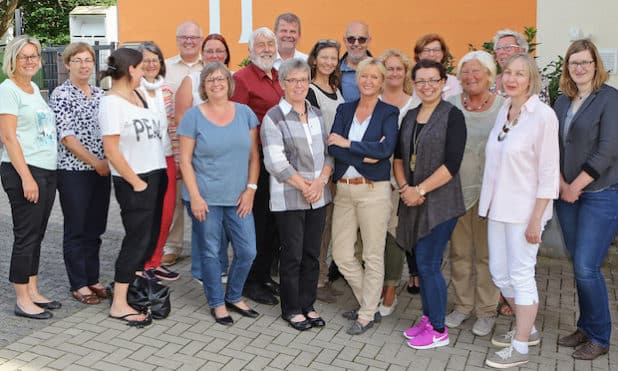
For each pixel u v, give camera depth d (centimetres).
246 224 448
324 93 481
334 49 474
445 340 418
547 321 459
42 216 447
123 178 432
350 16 883
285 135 423
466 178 427
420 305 495
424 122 400
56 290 512
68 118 451
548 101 460
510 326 450
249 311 467
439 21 836
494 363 387
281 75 422
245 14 947
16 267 445
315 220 441
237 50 960
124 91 431
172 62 576
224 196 436
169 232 575
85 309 471
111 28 2239
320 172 433
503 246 391
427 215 397
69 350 402
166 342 418
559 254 599
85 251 487
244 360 395
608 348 403
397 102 468
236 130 433
